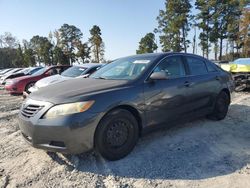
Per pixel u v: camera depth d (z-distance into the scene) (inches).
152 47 2417.6
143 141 186.7
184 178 137.0
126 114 157.0
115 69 195.3
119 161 156.2
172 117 184.7
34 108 148.2
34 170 149.9
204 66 222.7
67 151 140.6
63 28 2805.1
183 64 201.9
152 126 172.4
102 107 145.8
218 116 232.8
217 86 225.8
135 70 181.2
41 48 3006.9
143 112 165.2
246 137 193.6
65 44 2832.2
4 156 170.4
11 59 3459.6
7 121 268.8
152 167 149.1
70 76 387.5
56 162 158.2
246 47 1583.4
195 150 171.0
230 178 135.8
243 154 163.8
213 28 1819.6
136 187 130.1
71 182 136.3
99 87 158.6
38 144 145.6
